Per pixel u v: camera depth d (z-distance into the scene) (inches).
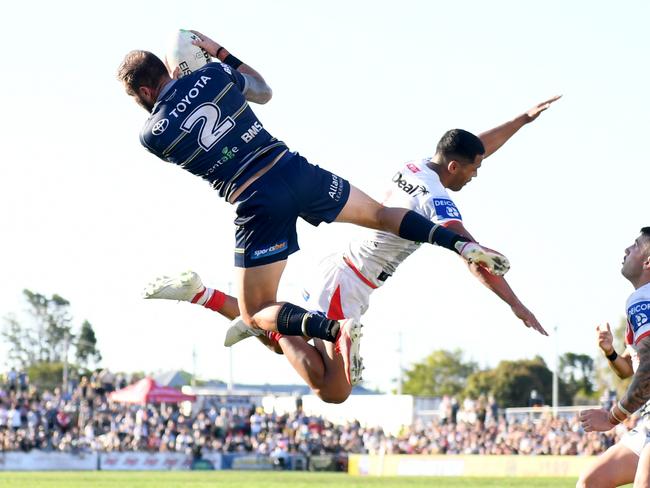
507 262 288.4
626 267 328.8
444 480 1121.4
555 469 1285.7
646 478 306.0
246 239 309.6
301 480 1087.6
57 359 4483.3
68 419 1749.5
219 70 304.2
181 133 298.5
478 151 346.6
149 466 1644.9
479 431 1647.4
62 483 940.0
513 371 3604.8
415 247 362.9
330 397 354.9
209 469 1695.4
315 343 354.0
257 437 1897.1
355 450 1905.8
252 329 348.2
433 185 339.0
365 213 313.1
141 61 303.7
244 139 303.3
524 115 368.5
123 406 1899.6
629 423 1298.0
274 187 302.8
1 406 1715.1
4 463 1540.4
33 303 4488.2
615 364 348.8
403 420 2365.9
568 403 3634.4
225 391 3351.4
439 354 4148.6
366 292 370.0
